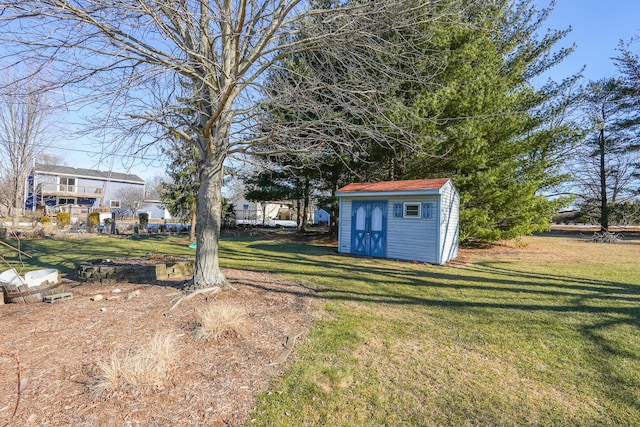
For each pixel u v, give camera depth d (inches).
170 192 582.2
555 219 1314.0
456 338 150.9
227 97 162.6
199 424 86.4
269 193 650.2
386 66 206.4
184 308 171.5
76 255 375.6
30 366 111.7
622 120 764.0
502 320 175.6
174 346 126.9
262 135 208.4
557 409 98.5
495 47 469.1
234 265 325.4
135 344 128.3
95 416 87.1
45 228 647.1
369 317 175.9
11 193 708.0
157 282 234.4
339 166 535.5
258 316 166.1
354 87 216.5
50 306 175.9
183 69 166.7
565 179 544.1
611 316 183.8
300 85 218.5
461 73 420.8
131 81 154.8
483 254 468.8
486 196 456.1
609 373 120.8
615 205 946.7
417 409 97.2
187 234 725.9
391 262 371.6
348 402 99.6
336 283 254.5
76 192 1264.8
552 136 486.9
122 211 1293.1
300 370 116.4
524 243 572.7
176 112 192.9
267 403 97.0
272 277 265.4
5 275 189.6
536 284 263.4
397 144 388.8
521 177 505.7
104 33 151.6
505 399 103.2
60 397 94.9
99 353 121.2
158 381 102.5
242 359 121.3
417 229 383.6
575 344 146.0
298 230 814.5
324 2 201.9
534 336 154.5
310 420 91.0
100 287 219.1
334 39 174.6
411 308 194.4
